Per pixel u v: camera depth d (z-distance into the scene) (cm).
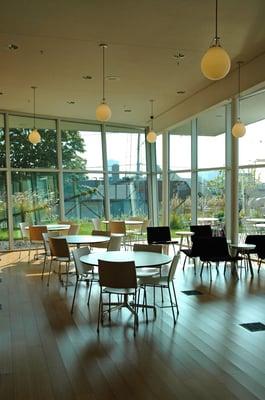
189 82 781
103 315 458
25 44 567
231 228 774
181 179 1071
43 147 1078
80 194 1127
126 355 344
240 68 698
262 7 462
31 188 1062
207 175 970
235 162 759
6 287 605
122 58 633
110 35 541
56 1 443
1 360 337
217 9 465
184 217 1063
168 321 436
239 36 552
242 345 366
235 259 632
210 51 388
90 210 1141
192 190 1023
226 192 899
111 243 609
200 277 666
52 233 761
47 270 743
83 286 611
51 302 520
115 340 380
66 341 379
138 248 538
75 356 343
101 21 497
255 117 798
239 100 801
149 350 354
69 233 845
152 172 1231
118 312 471
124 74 718
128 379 300
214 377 302
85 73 709
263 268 749
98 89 820
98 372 312
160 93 862
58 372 313
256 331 404
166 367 320
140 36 546
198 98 862
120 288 415
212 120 941
